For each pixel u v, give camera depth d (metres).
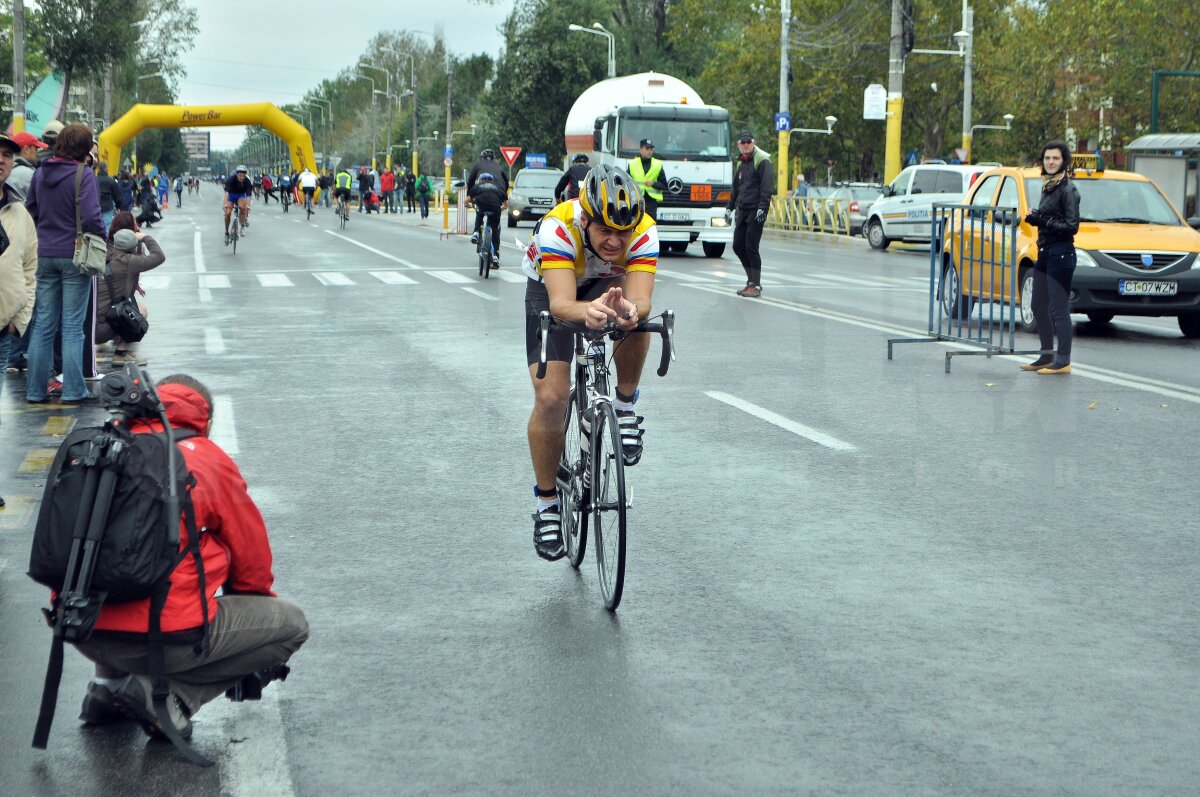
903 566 7.64
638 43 94.44
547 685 5.84
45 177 12.59
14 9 46.81
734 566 7.64
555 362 7.16
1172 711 5.54
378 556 7.86
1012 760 5.05
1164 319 21.88
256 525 5.03
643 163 30.34
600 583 7.12
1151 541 8.19
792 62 82.12
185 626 4.83
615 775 4.93
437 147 151.25
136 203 63.09
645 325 6.89
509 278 28.42
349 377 14.66
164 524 4.64
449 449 10.86
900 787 4.82
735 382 14.45
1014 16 66.25
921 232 42.31
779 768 4.98
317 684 5.85
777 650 6.27
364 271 30.23
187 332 18.73
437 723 5.43
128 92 119.69
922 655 6.20
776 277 29.69
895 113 49.62
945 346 17.61
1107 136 59.81
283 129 93.88
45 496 4.64
